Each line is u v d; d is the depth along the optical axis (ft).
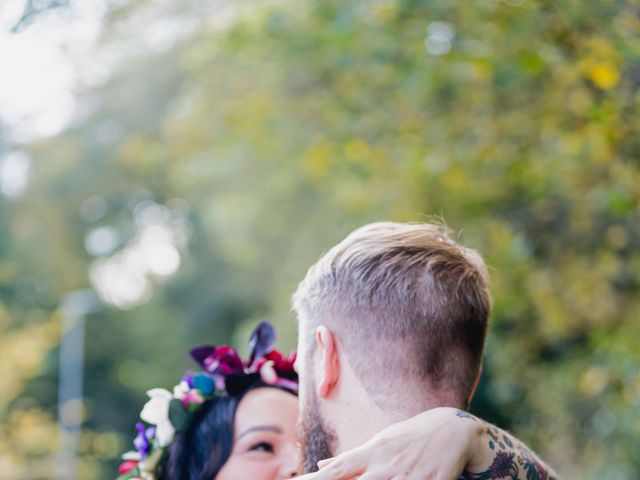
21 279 79.77
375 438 5.29
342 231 37.35
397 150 22.26
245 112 24.25
